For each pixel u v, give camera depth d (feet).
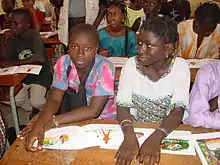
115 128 4.72
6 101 8.45
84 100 5.78
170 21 4.67
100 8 11.81
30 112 9.57
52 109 5.32
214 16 8.09
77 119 5.01
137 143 4.25
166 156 4.01
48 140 4.45
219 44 8.75
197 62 8.18
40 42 9.37
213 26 8.21
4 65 8.57
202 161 3.89
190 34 8.70
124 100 5.08
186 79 4.98
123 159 3.97
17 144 4.43
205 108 4.88
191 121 4.87
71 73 5.62
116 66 7.80
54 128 4.78
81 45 5.12
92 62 5.55
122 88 5.12
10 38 9.23
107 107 5.98
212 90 5.10
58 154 4.13
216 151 4.07
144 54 4.58
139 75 5.02
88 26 5.29
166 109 5.25
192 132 4.56
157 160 3.92
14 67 8.08
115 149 4.19
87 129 4.71
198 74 5.17
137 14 11.51
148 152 4.02
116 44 9.52
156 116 5.41
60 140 4.43
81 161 3.97
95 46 5.29
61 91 5.70
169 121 4.68
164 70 4.94
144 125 4.77
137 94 5.19
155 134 4.38
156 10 10.82
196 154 4.04
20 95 8.89
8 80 7.40
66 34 12.35
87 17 12.55
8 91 8.38
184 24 8.77
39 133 4.56
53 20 14.58
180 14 11.41
